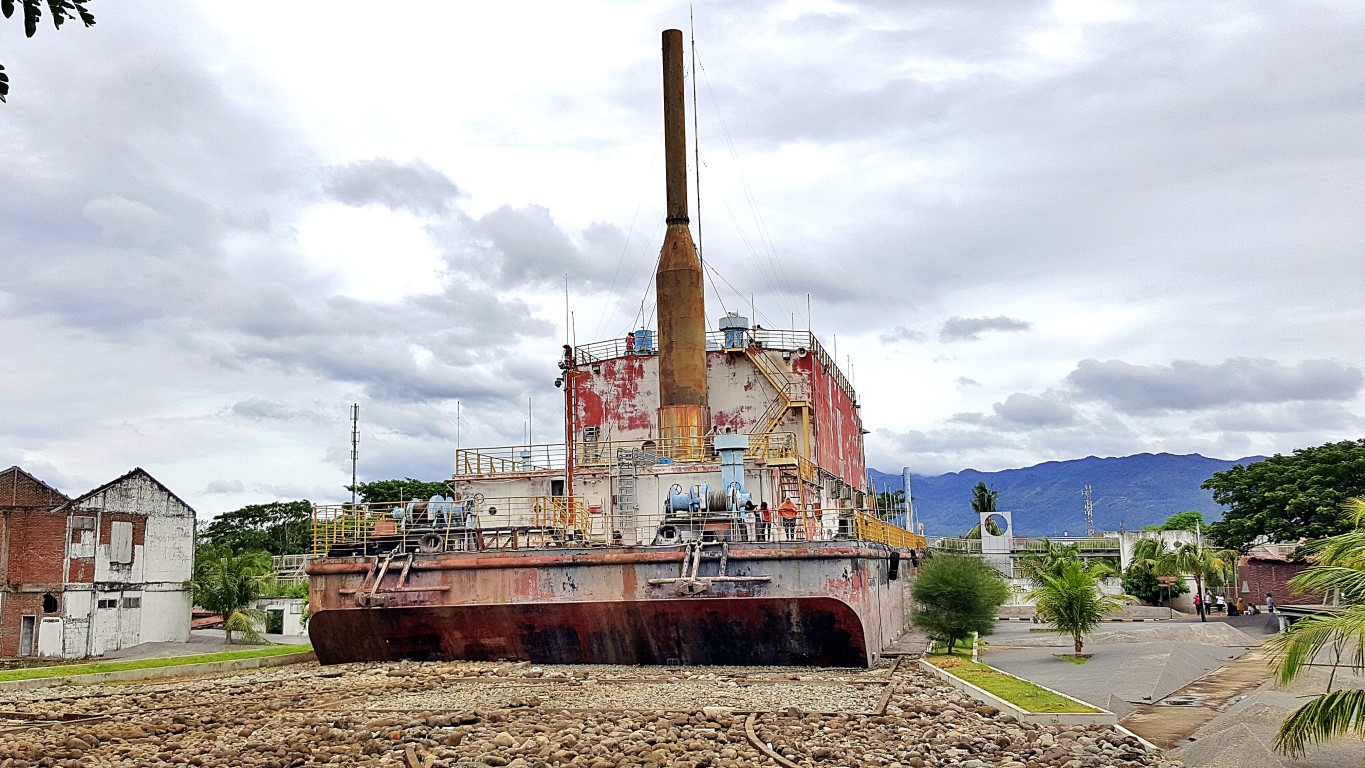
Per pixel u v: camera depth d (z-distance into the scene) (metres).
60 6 11.54
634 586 35.78
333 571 38.56
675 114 51.81
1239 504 75.12
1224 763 20.70
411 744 23.91
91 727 27.17
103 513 57.31
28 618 54.22
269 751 23.62
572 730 24.59
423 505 42.16
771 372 50.53
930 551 72.69
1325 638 17.05
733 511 37.31
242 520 118.12
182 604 62.34
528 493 45.22
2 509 54.22
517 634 37.38
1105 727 24.97
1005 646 48.72
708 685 32.53
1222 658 43.12
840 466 57.06
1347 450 69.75
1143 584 85.81
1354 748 21.36
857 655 35.75
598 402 53.09
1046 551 98.44
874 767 21.12
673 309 49.12
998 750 22.70
